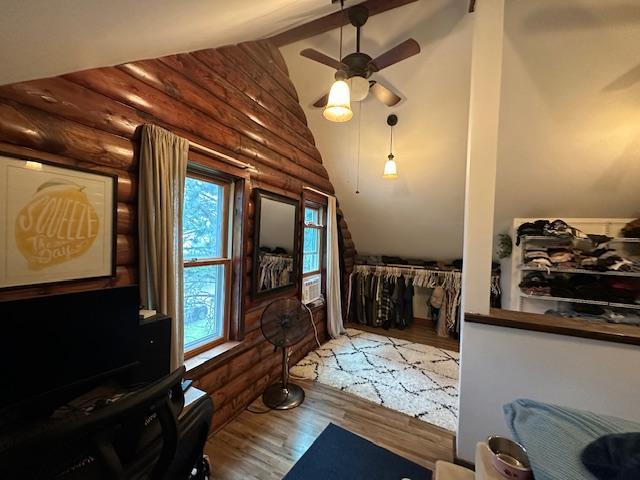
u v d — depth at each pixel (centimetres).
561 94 208
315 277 349
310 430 186
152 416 84
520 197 293
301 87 280
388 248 448
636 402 123
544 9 168
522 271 305
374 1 170
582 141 231
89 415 52
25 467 50
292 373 267
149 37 95
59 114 106
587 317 272
